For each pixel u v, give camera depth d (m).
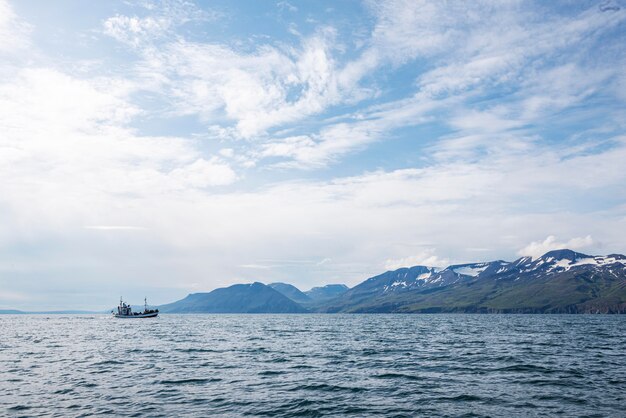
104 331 141.38
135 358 61.31
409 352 68.38
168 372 47.75
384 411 30.03
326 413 29.55
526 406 31.08
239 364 54.56
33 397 34.41
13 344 86.50
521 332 128.12
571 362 54.75
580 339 97.12
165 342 91.81
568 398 33.53
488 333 123.56
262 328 167.12
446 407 31.03
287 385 39.78
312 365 53.38
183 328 166.62
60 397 34.41
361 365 53.31
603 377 43.16
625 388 37.47
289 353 68.00
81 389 37.75
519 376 44.00
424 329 151.88
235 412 29.80
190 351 71.62
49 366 52.69
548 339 97.38
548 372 46.44
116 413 29.34
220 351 71.38
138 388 38.25
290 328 166.88
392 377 43.97
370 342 90.56
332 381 41.84
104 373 46.94
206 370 49.34
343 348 76.31
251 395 35.31
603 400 32.81
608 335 112.62
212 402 32.78
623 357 60.38
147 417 28.33
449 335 114.38
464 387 38.41
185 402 32.75
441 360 57.78
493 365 52.28
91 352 70.00
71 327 175.00
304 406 31.50
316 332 134.25
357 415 29.06
